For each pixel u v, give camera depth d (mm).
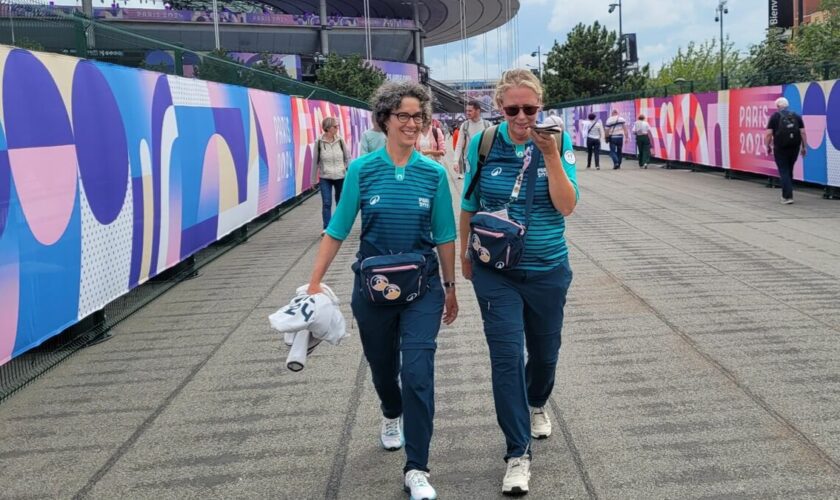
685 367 4918
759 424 4008
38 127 4883
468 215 3695
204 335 6094
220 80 9914
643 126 22094
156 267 7039
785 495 3268
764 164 15289
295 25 71312
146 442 4070
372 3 87125
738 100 16547
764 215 11375
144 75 6867
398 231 3375
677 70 49844
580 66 50781
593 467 3602
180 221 7738
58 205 5102
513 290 3418
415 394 3236
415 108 3303
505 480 3340
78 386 4984
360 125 27438
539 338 3568
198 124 8445
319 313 3428
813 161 13406
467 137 11375
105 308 6527
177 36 66562
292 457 3828
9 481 3670
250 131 10945
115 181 6082
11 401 4742
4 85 4504
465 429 4094
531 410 3930
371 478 3582
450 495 3391
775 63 28344
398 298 3270
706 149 18672
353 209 3475
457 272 8109
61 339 5637
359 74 49281
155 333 6199
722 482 3402
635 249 8961
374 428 4156
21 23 5398
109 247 5938
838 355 5031
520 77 3320
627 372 4863
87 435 4188
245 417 4371
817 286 6922
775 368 4840
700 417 4125
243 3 85062
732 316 6047
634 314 6195
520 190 3396
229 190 9695
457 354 5371
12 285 4492
